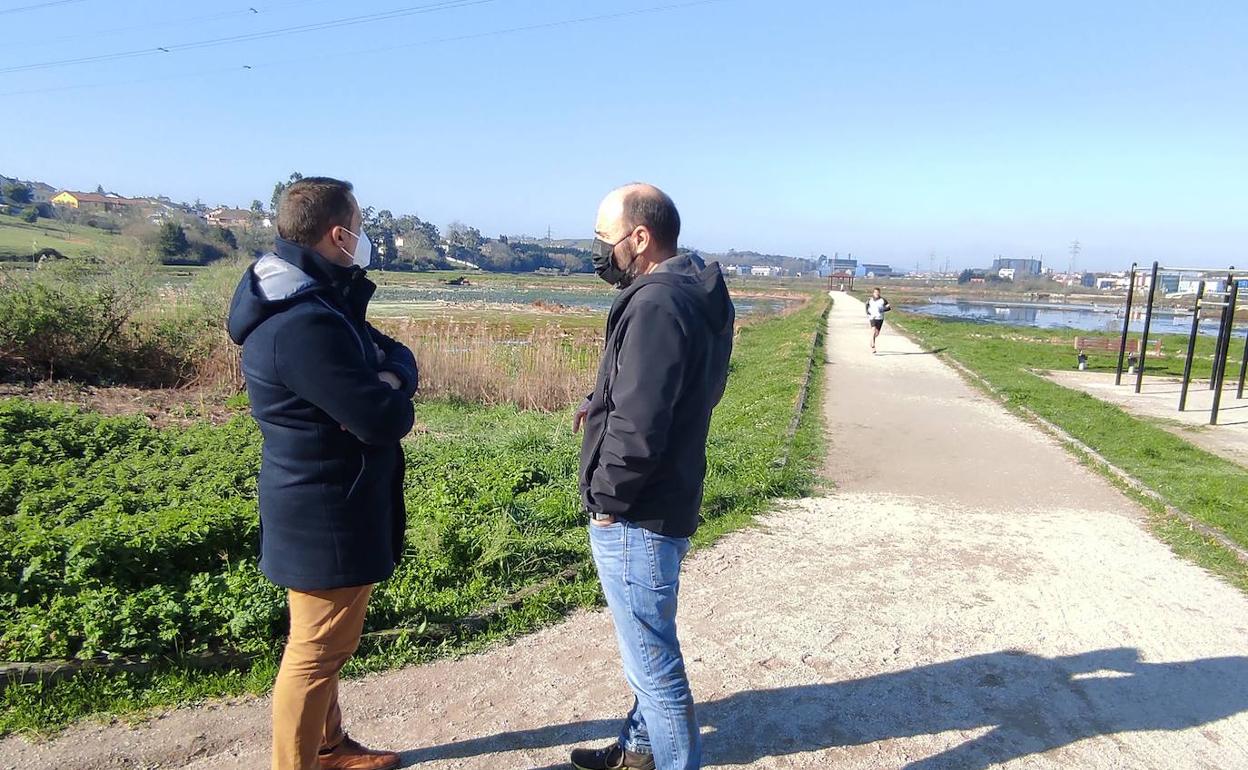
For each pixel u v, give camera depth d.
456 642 4.08
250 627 3.78
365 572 2.55
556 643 4.14
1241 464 9.18
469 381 12.70
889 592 5.00
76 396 10.90
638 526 2.54
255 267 2.48
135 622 3.62
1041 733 3.41
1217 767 3.19
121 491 5.90
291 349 2.33
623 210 2.58
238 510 4.93
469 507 5.80
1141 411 13.47
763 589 5.01
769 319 40.84
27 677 3.36
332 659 2.63
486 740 3.25
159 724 3.22
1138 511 7.00
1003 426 11.05
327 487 2.46
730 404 13.27
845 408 12.36
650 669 2.61
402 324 23.89
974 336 29.19
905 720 3.49
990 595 4.98
